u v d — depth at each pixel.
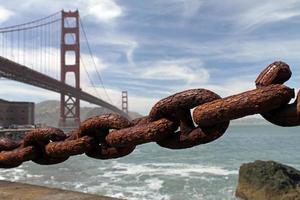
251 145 42.44
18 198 2.42
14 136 39.19
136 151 36.59
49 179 17.70
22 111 65.38
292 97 1.56
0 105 61.81
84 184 16.00
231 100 1.59
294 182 11.40
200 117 1.67
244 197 11.87
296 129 105.06
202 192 13.62
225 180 15.98
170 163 24.70
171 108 1.84
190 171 19.64
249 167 12.16
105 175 18.73
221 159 27.47
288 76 1.60
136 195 13.40
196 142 1.84
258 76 1.64
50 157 2.54
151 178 17.17
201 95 1.78
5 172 20.12
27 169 21.33
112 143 2.01
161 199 12.73
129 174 18.88
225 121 1.69
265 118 1.66
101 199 2.33
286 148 37.34
